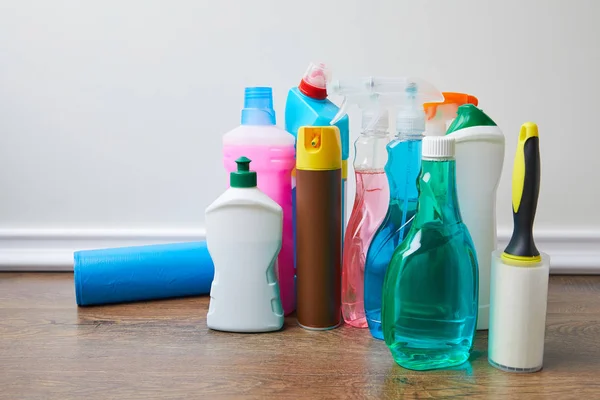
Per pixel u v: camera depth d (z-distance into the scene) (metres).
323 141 0.77
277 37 1.06
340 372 0.69
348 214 1.10
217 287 0.80
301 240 0.80
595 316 0.87
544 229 1.09
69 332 0.81
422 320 0.69
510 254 0.68
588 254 1.09
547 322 0.85
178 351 0.75
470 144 0.75
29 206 1.12
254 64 1.07
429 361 0.70
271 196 0.84
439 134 0.84
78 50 1.07
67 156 1.10
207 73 1.07
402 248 0.69
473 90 1.06
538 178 0.65
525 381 0.67
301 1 1.05
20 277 1.08
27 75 1.08
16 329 0.82
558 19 1.04
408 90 0.78
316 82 0.84
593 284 1.04
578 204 1.09
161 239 1.11
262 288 0.80
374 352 0.75
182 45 1.07
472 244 0.70
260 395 0.64
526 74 1.06
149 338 0.79
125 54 1.07
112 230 1.12
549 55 1.05
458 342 0.70
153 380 0.67
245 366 0.71
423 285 0.68
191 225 1.12
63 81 1.08
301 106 0.83
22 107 1.09
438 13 1.05
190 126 1.09
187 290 0.95
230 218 0.78
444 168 0.67
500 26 1.05
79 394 0.64
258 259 0.79
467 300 0.69
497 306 0.69
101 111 1.09
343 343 0.78
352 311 0.83
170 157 1.10
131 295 0.92
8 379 0.67
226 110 1.08
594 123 1.07
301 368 0.70
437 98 0.79
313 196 0.79
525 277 0.67
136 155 1.10
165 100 1.08
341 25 1.06
